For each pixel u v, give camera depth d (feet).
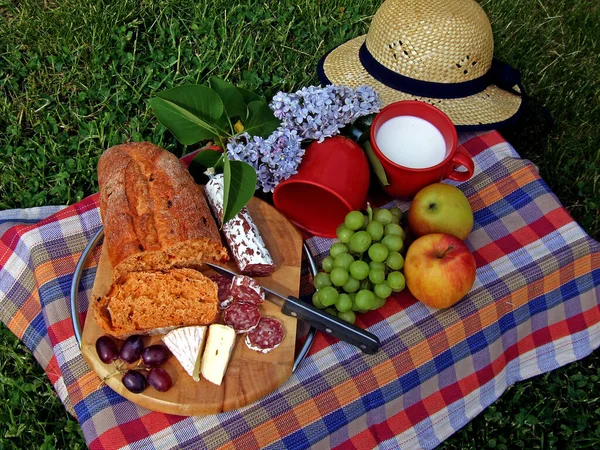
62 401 2.18
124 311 1.82
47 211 2.60
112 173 2.05
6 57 3.44
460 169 2.39
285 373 1.82
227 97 2.24
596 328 2.31
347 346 2.00
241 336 1.86
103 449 1.77
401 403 2.06
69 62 3.45
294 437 1.88
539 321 2.26
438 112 2.07
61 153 3.13
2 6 3.68
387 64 2.36
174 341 1.77
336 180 1.94
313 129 2.00
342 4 3.88
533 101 3.56
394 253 1.95
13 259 2.28
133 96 3.33
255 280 1.93
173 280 1.88
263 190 2.13
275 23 3.75
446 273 1.83
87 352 1.79
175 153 3.12
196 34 3.63
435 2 2.29
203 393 1.75
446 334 2.05
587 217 3.16
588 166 3.32
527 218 2.29
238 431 1.82
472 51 2.27
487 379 2.17
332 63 2.62
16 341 2.56
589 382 2.58
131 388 1.72
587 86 3.74
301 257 2.11
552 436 2.45
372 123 2.05
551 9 4.14
